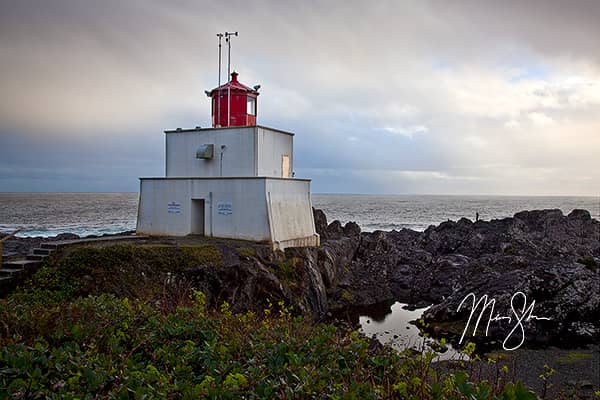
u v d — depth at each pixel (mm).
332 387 5848
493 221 52469
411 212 130750
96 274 18922
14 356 6336
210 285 21047
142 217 29094
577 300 22562
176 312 9641
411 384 6047
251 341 7633
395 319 25438
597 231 50438
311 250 28312
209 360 6945
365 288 30406
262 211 25672
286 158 30688
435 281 31656
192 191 27609
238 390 5641
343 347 7238
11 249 30000
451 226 51125
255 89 31484
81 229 68938
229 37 31391
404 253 38594
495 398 5227
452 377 6355
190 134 29453
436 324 23750
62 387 5777
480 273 28984
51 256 20016
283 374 6273
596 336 21453
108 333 8023
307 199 30312
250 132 27375
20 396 5586
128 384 5852
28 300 16891
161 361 7340
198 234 27953
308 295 24859
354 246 35594
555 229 48594
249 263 22859
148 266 20250
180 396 5691
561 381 16672
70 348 6957
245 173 27656
